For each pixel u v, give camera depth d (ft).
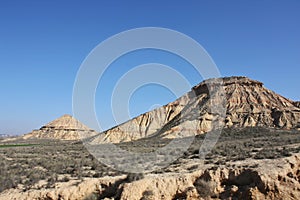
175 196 81.71
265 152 108.78
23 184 83.97
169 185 82.43
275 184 79.51
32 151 166.30
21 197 75.97
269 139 157.48
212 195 82.12
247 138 182.09
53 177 88.84
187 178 85.51
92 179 85.35
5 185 81.15
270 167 87.04
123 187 79.92
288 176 84.23
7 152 156.56
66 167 103.50
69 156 135.64
